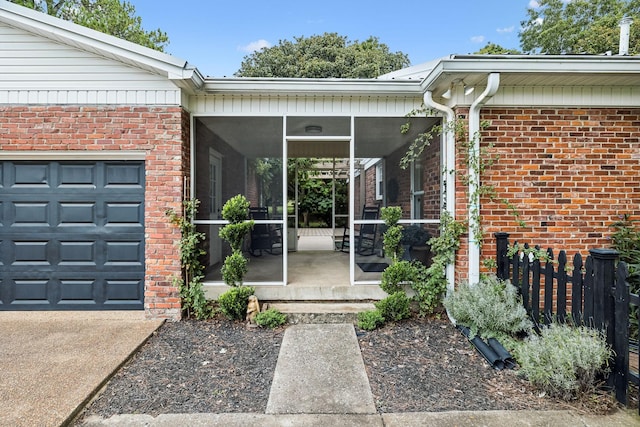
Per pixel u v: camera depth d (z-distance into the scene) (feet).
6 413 7.74
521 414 7.91
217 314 14.71
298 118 15.72
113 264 14.73
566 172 14.32
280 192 15.90
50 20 13.17
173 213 14.12
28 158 14.49
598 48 51.96
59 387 8.86
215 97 15.26
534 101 14.12
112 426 7.57
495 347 10.79
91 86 14.05
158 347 11.79
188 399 8.64
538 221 14.32
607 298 8.54
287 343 12.06
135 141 14.08
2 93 13.98
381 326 13.61
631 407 8.10
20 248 14.62
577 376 8.55
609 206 14.32
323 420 7.79
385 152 16.49
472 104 13.88
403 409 8.20
